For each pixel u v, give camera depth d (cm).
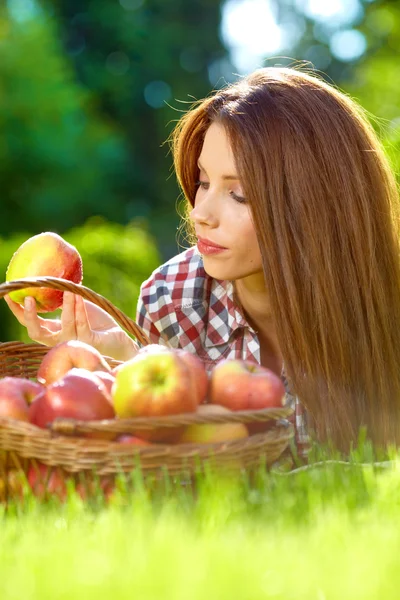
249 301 355
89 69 3472
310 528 198
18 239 1100
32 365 310
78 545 186
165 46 3619
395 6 1658
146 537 185
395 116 1399
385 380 329
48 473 224
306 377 319
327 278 318
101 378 250
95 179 2853
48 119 2631
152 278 381
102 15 3591
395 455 265
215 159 319
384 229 336
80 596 155
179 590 153
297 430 326
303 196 316
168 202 3484
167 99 3609
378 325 330
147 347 255
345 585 160
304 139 318
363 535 187
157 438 229
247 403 248
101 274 952
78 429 218
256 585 159
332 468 243
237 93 327
